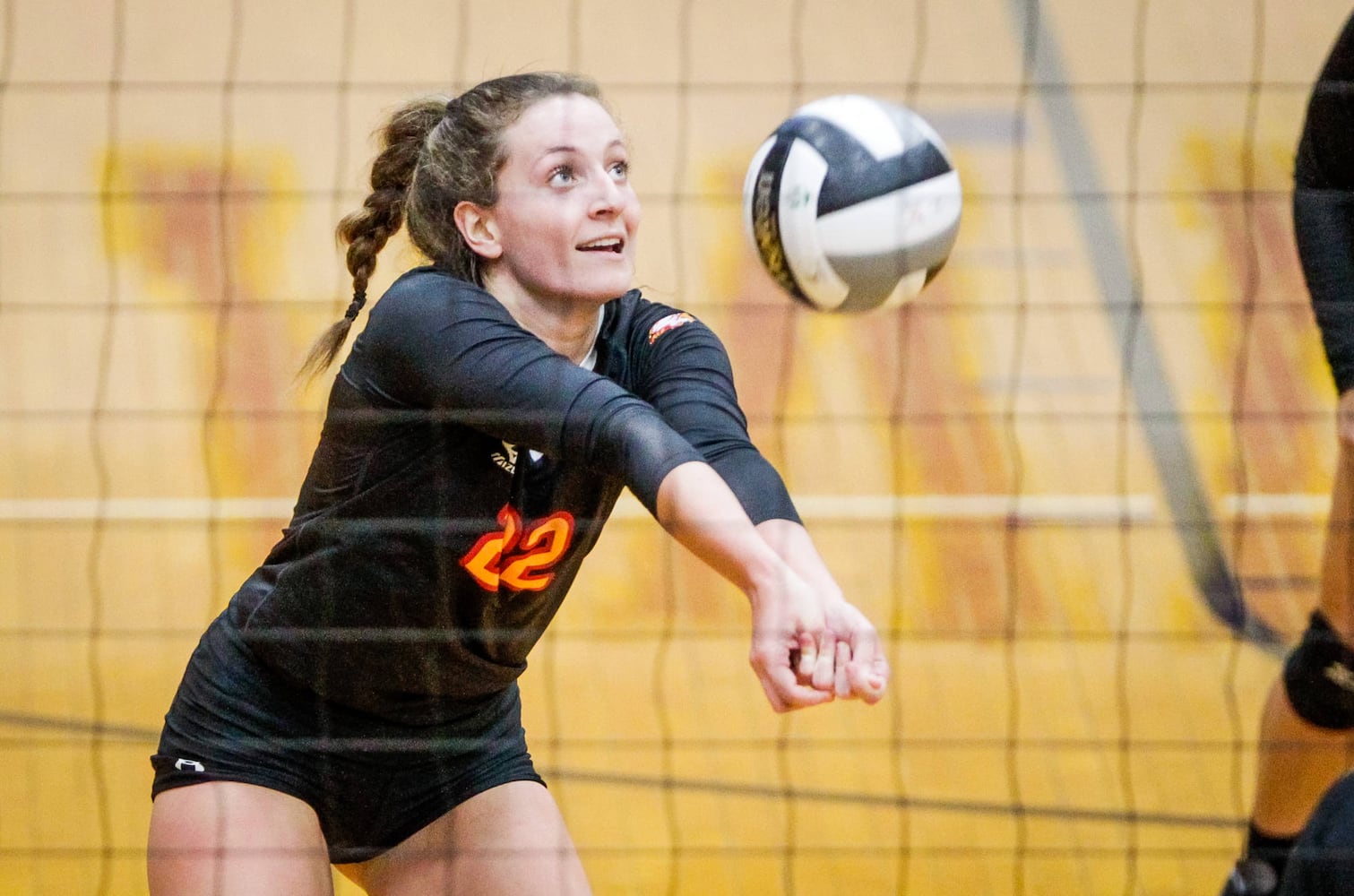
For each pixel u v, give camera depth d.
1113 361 26.11
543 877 7.14
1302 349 26.33
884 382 25.45
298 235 28.66
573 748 15.69
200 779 7.06
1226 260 28.19
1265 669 17.84
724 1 32.50
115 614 20.02
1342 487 10.06
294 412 25.12
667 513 5.60
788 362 25.62
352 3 32.31
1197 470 23.50
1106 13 32.41
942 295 27.28
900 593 20.14
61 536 22.20
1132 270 27.91
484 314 6.18
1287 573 20.64
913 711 16.59
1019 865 12.78
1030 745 15.65
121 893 12.29
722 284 26.91
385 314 6.38
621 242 6.78
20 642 18.97
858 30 32.34
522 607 7.10
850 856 12.99
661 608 19.84
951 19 32.41
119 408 25.50
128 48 31.86
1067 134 30.53
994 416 24.84
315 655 7.01
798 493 22.95
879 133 7.96
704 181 29.31
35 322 27.20
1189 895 12.16
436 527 6.67
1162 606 19.83
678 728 16.23
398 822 7.40
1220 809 13.93
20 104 31.00
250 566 21.48
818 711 16.62
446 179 6.79
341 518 6.79
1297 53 31.78
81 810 14.02
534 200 6.60
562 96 6.75
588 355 7.12
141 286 28.06
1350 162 9.48
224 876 6.73
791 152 8.00
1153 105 30.98
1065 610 19.70
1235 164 29.89
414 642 6.98
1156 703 16.83
